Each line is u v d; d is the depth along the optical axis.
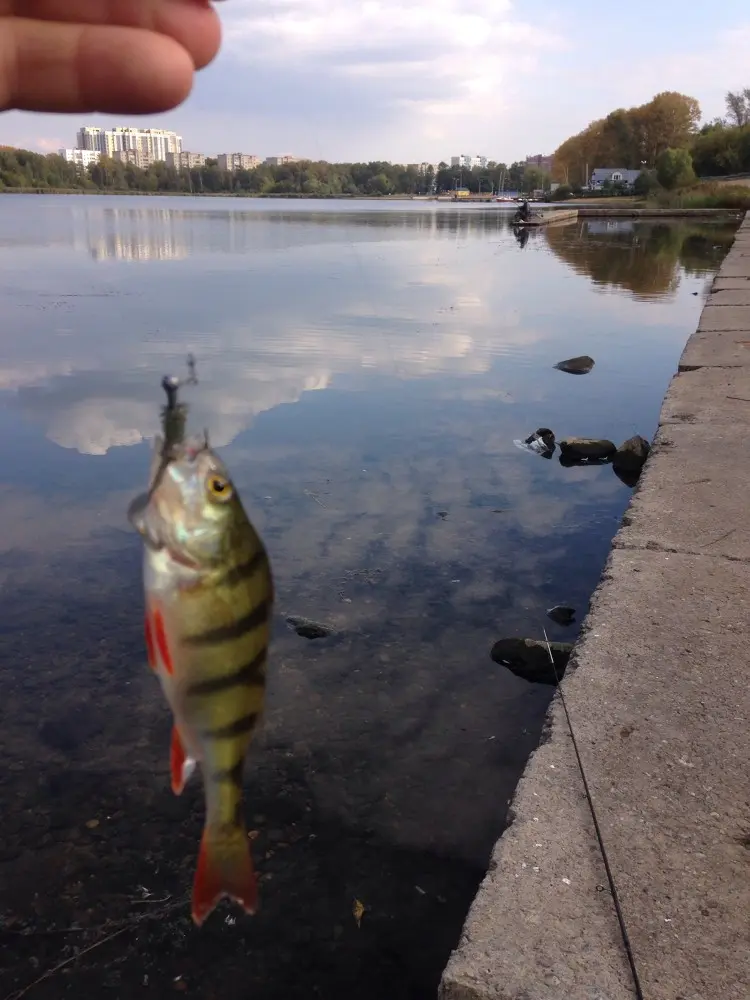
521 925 2.31
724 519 4.90
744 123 92.50
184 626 1.39
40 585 5.40
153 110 1.14
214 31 1.13
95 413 8.98
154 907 3.14
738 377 8.05
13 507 6.59
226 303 16.88
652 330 14.94
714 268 24.25
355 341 13.37
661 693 3.33
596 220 52.03
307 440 8.46
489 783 3.78
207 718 1.43
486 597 5.45
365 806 3.63
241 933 3.04
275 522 6.49
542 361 12.38
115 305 16.36
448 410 9.70
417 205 110.19
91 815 3.57
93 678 4.48
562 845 2.59
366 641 4.89
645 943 2.24
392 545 6.15
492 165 155.38
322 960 2.94
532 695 4.43
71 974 2.88
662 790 2.81
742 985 2.12
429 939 3.02
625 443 8.03
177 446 1.39
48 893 3.20
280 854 3.37
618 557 4.50
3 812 3.58
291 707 4.28
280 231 41.19
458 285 20.50
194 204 95.56
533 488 7.38
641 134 104.25
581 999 2.08
